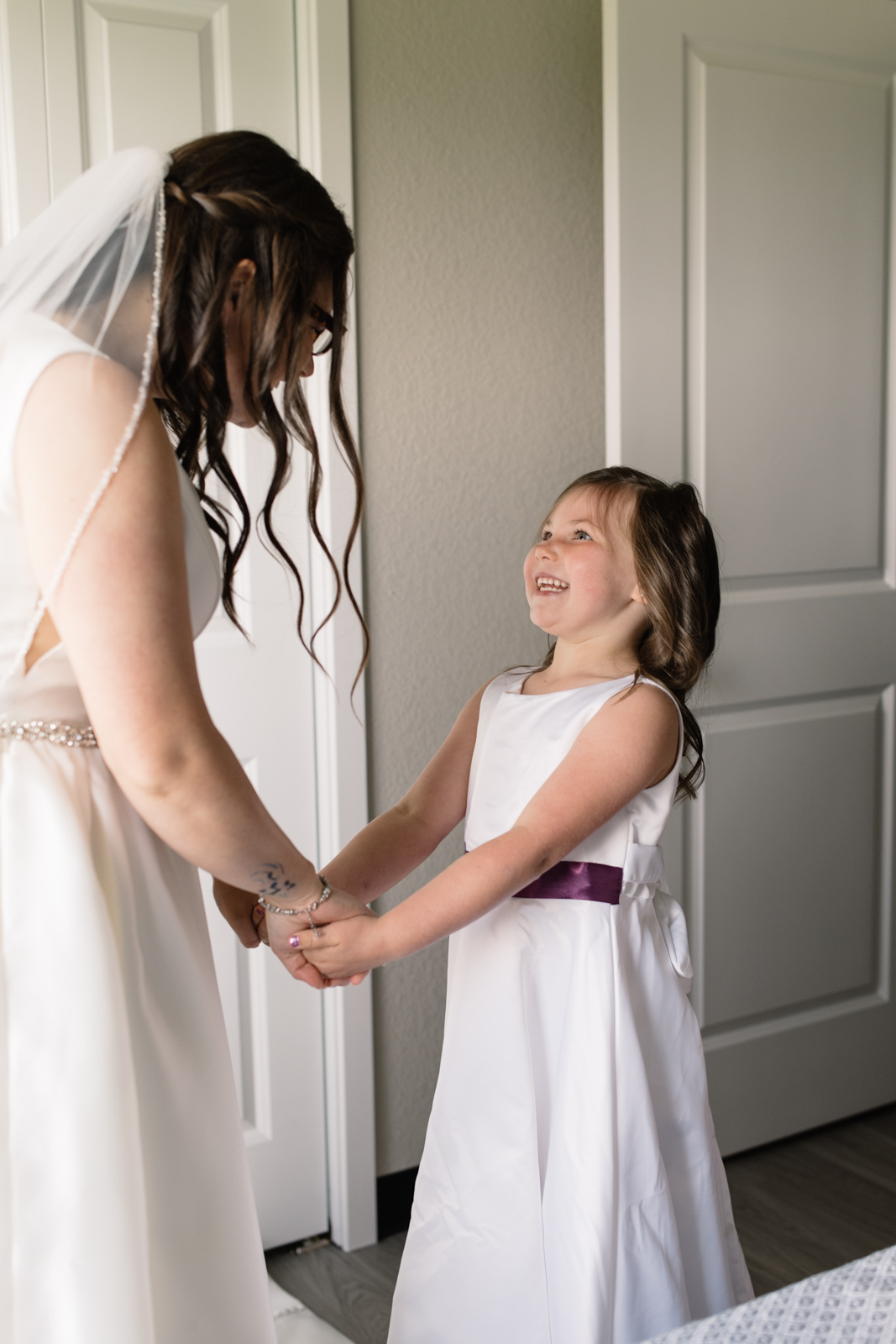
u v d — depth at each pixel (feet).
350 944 3.66
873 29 7.05
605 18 6.23
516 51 6.56
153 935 3.19
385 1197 6.81
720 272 6.68
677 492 4.51
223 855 3.03
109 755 2.80
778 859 7.30
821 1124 7.67
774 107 6.77
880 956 7.87
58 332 2.86
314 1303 6.11
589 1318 3.74
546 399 6.88
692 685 4.53
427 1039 6.84
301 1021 6.56
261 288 3.06
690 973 4.45
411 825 4.73
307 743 6.48
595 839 4.21
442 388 6.55
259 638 6.31
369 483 6.40
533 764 4.29
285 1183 6.61
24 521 2.80
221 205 2.98
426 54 6.31
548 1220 3.93
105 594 2.69
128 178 2.96
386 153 6.26
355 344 6.25
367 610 6.48
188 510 3.13
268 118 6.03
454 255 6.51
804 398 7.09
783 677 7.16
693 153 6.56
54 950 2.89
